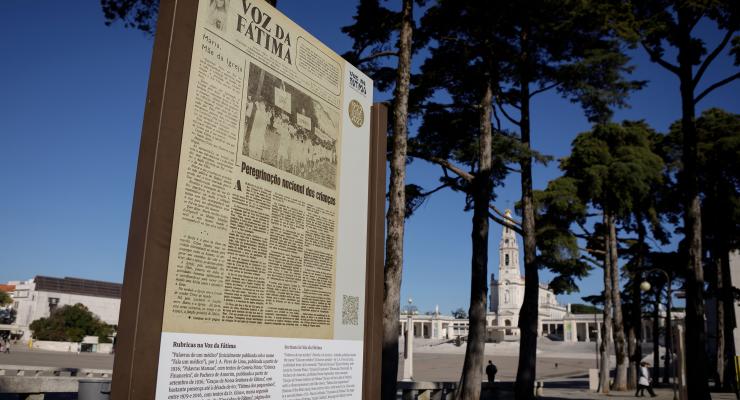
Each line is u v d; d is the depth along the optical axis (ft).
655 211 104.27
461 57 51.49
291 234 14.80
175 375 11.36
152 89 11.88
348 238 17.19
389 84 46.78
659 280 125.80
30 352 183.42
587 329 422.00
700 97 47.73
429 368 164.35
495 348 319.47
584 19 51.01
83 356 167.02
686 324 45.57
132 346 10.67
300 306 14.85
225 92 13.17
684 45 48.52
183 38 12.30
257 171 13.87
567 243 79.20
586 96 54.39
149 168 11.44
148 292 11.02
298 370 14.53
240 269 13.06
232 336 12.67
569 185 83.56
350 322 16.84
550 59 57.21
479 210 50.44
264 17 14.70
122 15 35.91
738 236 101.50
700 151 93.97
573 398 76.02
